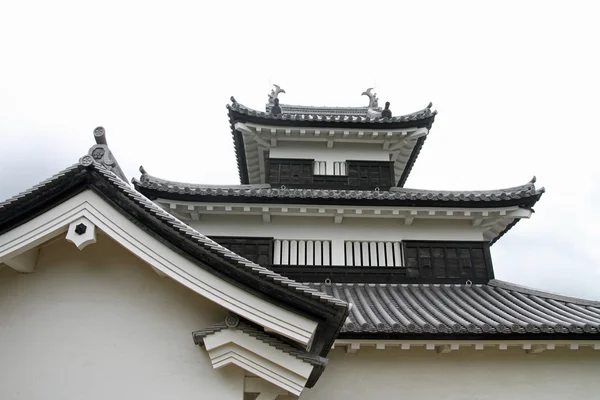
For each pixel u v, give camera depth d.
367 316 9.09
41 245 5.30
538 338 8.27
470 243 12.09
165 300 5.19
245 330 4.65
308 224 12.16
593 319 9.10
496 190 12.34
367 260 11.84
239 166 17.25
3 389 4.75
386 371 8.98
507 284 11.56
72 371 4.84
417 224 12.27
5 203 4.70
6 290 5.18
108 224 4.84
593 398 9.02
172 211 11.70
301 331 4.52
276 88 17.59
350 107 19.05
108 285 5.25
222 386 4.78
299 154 14.44
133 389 4.78
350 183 14.03
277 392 4.83
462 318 8.93
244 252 11.80
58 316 5.08
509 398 8.91
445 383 8.95
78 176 4.91
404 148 15.16
